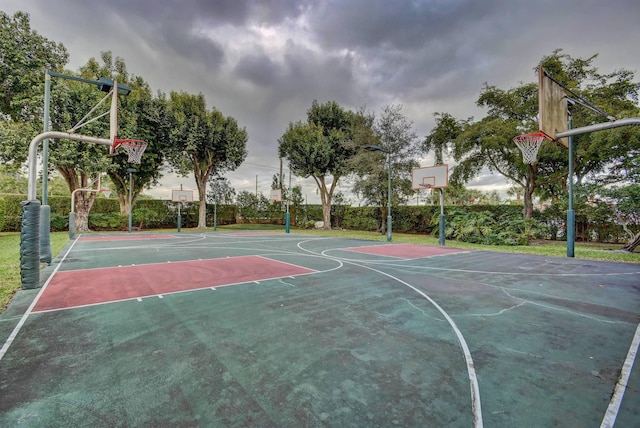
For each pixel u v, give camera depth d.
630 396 2.46
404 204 21.53
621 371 2.86
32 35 16.59
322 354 3.13
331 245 14.53
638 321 4.22
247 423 2.04
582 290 5.93
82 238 17.20
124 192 24.88
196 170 26.52
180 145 23.81
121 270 7.75
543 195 20.30
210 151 25.66
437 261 9.63
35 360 2.96
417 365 2.92
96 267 8.16
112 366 2.84
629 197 12.05
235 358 3.02
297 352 3.17
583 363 3.01
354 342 3.44
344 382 2.60
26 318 4.16
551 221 17.25
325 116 26.38
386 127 20.55
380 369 2.83
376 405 2.27
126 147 7.94
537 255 11.16
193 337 3.54
